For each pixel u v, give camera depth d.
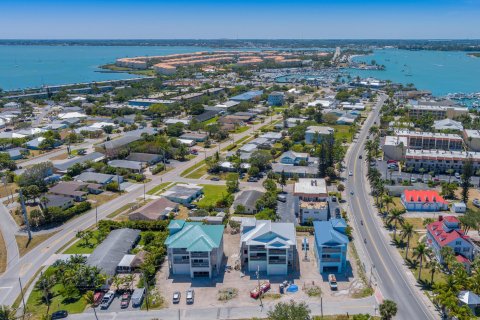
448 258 116.25
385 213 159.88
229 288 113.62
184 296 110.50
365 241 138.38
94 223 155.50
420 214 160.00
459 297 101.88
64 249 136.38
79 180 196.12
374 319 98.19
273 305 105.75
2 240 143.25
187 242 119.81
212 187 190.25
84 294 111.44
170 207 163.00
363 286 112.88
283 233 122.81
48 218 154.62
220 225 132.62
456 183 184.38
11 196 183.12
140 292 109.56
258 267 121.06
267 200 163.75
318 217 151.00
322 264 119.25
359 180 198.12
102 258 122.62
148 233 138.50
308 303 105.94
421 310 102.75
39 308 106.56
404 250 132.25
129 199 177.88
